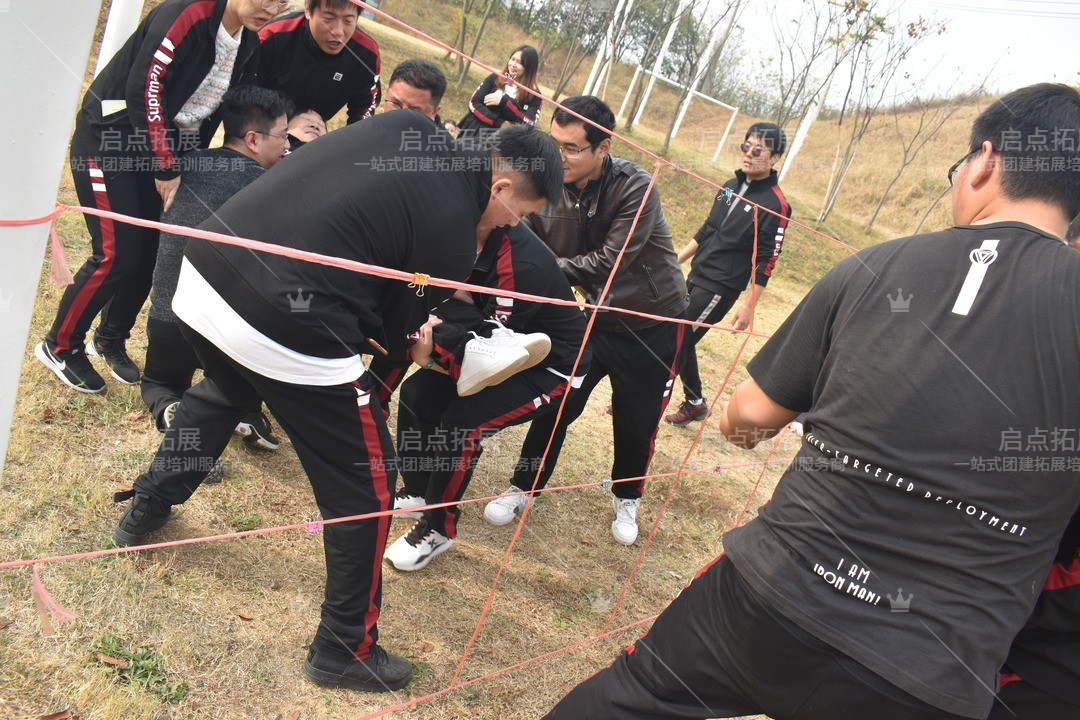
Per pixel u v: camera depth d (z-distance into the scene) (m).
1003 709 1.59
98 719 1.74
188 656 1.98
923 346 1.28
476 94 4.53
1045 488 1.22
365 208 1.68
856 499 1.30
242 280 1.64
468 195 1.83
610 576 2.98
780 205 4.05
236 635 2.09
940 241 1.35
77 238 3.90
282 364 1.69
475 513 3.09
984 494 1.22
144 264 2.91
